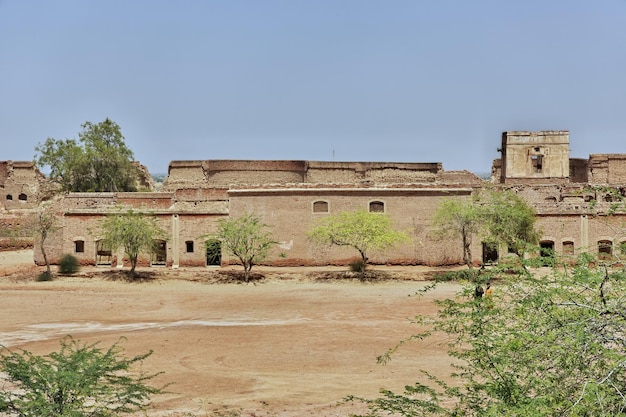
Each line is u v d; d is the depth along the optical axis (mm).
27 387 15789
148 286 44438
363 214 47750
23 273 48125
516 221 45406
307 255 50875
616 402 10500
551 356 11305
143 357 17922
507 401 11703
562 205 50406
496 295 14234
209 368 25156
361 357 26578
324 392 22000
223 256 50094
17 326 32906
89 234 49969
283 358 26609
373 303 38406
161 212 50062
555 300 13031
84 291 42719
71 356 16938
